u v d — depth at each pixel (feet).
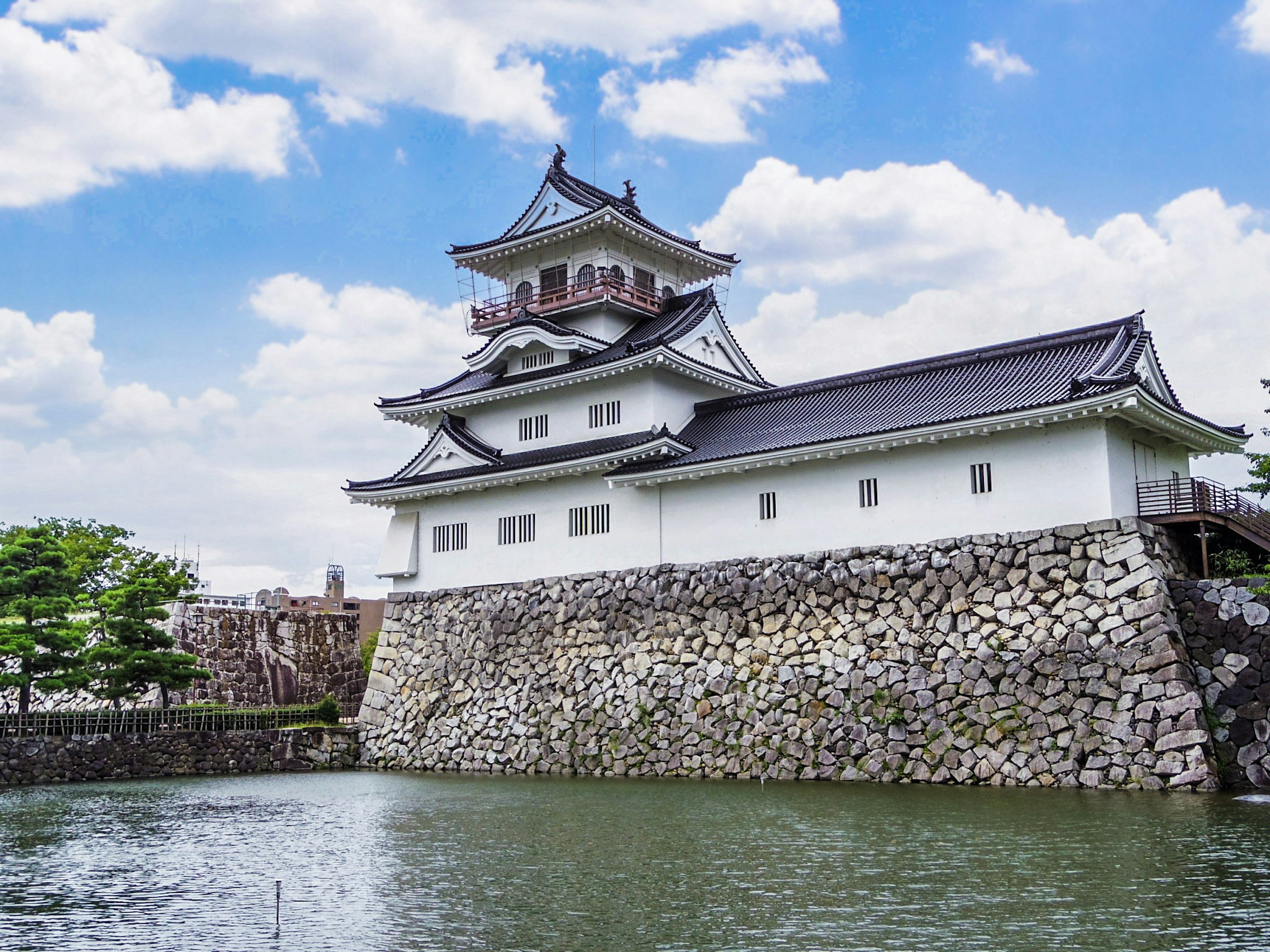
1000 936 59.47
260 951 61.21
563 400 168.66
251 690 212.84
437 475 170.50
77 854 90.27
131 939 63.87
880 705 120.98
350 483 178.19
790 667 128.88
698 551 144.77
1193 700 103.76
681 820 98.32
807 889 70.85
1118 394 110.93
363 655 260.83
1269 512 125.90
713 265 195.83
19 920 68.33
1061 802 98.68
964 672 116.88
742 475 142.41
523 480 161.68
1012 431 122.42
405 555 174.91
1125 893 66.64
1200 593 110.52
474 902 70.49
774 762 126.21
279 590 272.31
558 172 185.98
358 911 69.15
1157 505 120.78
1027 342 134.31
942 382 137.59
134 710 164.35
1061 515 118.42
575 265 182.60
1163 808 93.20
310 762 165.99
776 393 154.40
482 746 155.02
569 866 80.74
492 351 175.52
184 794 131.54
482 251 186.91
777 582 132.67
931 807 98.78
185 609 204.23
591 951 59.67
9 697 209.05
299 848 91.61
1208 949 56.49
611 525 154.20
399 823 103.35
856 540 131.95
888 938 59.88
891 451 130.72
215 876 80.48
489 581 165.89
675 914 66.28
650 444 145.48
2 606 162.09
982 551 119.34
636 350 156.87
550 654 152.05
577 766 143.54
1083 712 109.19
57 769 147.02
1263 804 94.27
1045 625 113.60
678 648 139.23
